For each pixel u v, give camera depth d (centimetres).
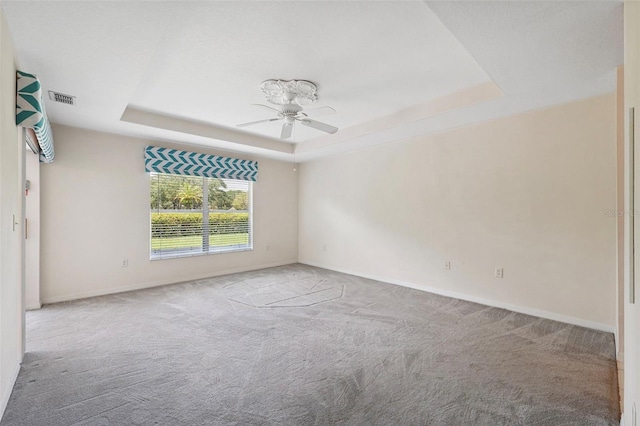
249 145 498
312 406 186
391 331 298
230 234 564
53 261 383
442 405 187
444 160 417
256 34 213
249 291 437
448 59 250
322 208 605
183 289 446
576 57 217
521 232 348
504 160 359
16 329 215
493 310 357
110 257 426
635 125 129
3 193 174
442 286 422
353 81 291
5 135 177
